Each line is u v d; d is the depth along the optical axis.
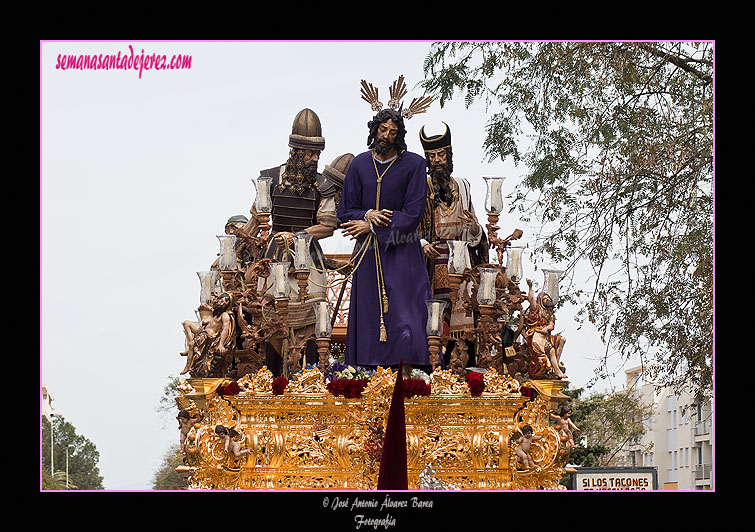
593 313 15.63
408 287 11.26
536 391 10.98
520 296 11.51
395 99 11.81
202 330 11.05
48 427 13.51
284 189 12.60
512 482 10.66
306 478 10.61
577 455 21.50
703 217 15.31
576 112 15.00
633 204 15.59
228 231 13.66
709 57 15.33
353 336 11.35
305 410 10.70
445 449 10.62
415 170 11.56
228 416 10.84
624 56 15.19
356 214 11.52
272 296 11.44
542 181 15.20
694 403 15.80
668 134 15.41
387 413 10.47
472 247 12.70
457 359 11.12
